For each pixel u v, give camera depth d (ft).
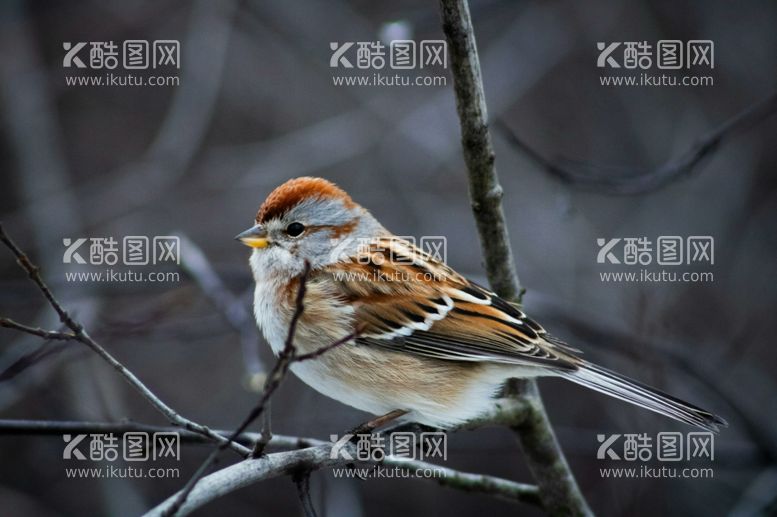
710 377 34.88
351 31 46.29
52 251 40.14
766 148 45.19
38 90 44.34
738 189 43.78
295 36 46.19
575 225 43.57
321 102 47.09
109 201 42.09
